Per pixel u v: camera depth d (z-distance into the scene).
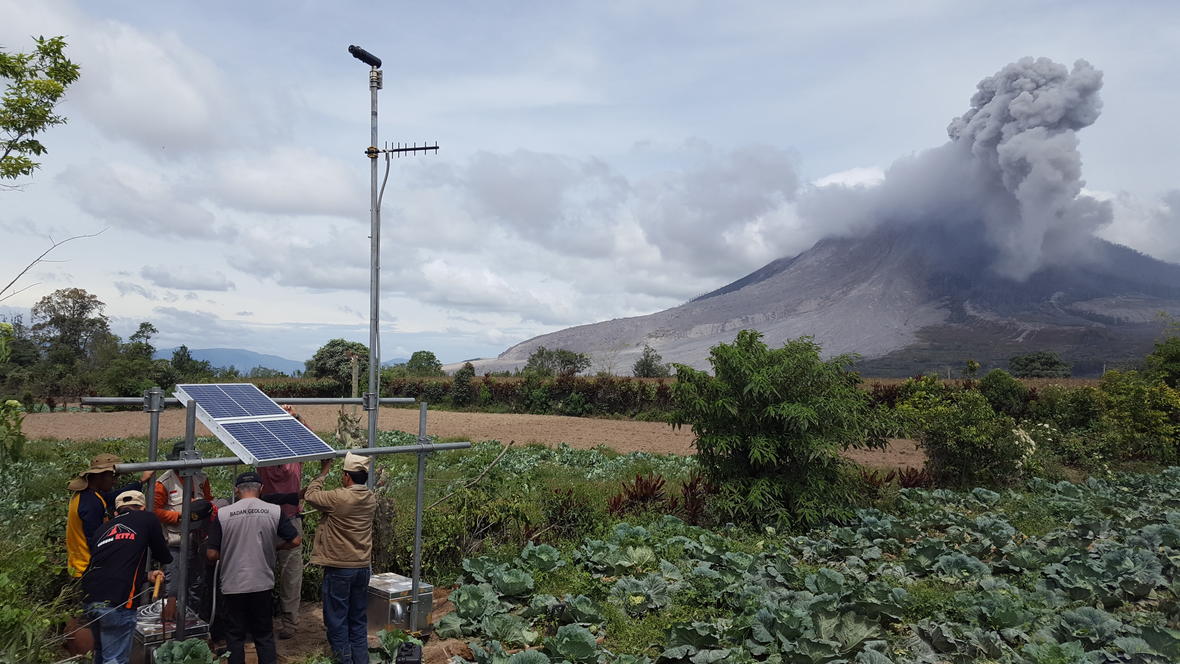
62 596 6.26
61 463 13.97
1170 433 24.48
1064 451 23.48
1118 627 7.04
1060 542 11.62
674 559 10.12
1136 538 11.13
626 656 6.52
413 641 6.26
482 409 47.97
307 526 8.61
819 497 12.92
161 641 6.32
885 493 15.30
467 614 7.65
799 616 7.12
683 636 6.87
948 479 18.16
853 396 13.87
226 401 6.89
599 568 9.77
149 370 48.06
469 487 11.16
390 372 55.22
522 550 10.18
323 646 7.25
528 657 6.29
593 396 44.03
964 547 11.18
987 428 17.81
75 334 67.56
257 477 6.63
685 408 13.71
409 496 14.74
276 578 7.52
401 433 28.94
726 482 13.09
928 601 8.27
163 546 6.24
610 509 13.15
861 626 7.07
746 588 8.36
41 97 12.25
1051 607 8.32
